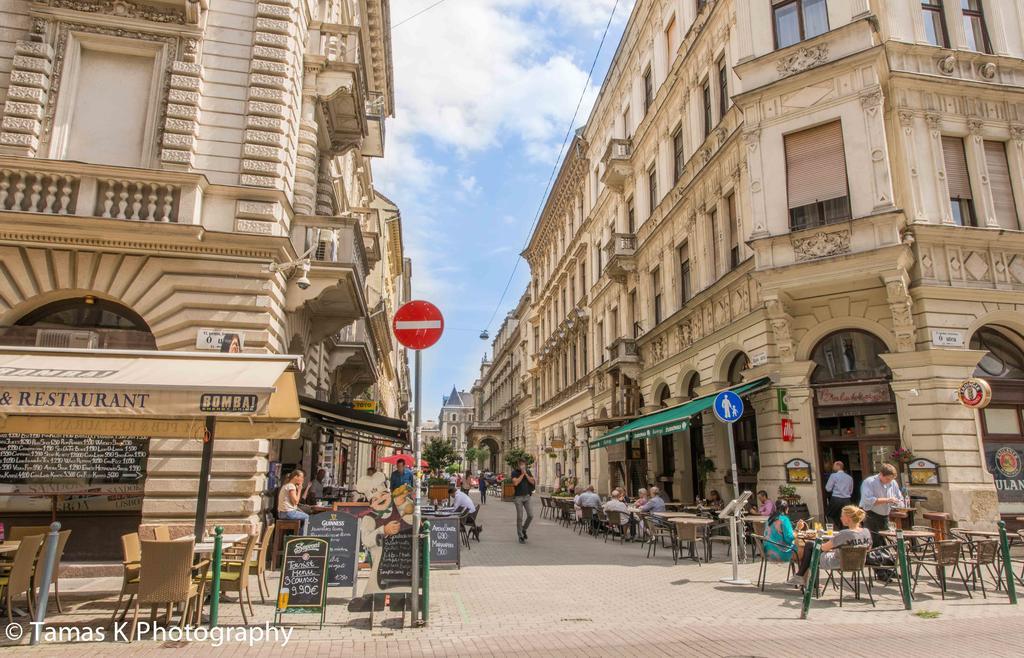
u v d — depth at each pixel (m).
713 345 17.91
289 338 13.13
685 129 20.75
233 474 10.70
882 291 13.56
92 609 8.05
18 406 6.99
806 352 14.42
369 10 22.38
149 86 11.84
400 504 7.78
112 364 8.19
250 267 11.45
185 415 7.46
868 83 13.60
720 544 15.18
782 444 14.24
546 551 14.51
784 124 14.72
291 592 7.30
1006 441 13.28
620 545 15.73
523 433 54.88
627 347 24.66
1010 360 13.83
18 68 11.16
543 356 44.59
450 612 8.11
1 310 10.62
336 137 16.31
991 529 12.24
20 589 7.05
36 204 10.73
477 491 40.31
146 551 6.76
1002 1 15.26
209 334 11.06
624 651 6.23
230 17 12.45
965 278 13.48
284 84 12.31
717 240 18.23
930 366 12.90
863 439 13.78
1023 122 14.68
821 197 14.09
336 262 12.68
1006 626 7.37
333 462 22.91
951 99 14.40
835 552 8.94
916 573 9.74
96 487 10.66
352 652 6.23
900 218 12.88
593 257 32.94
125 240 10.92
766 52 15.30
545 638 6.80
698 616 7.90
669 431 15.99
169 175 11.00
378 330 29.20
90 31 11.64
